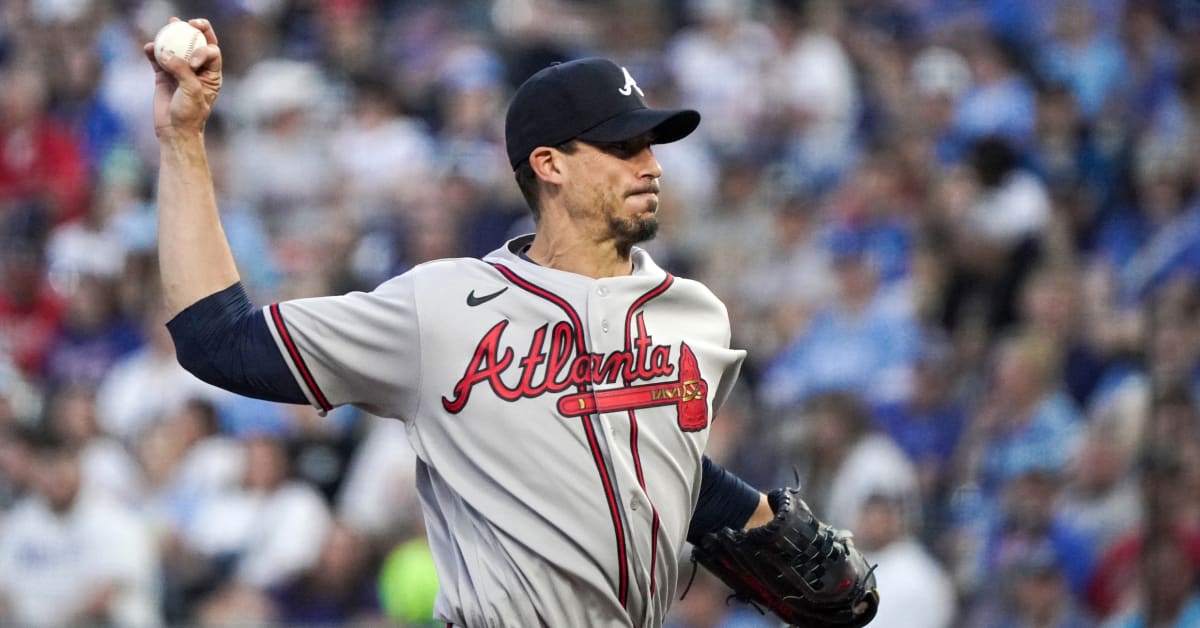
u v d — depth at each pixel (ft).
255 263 115.03
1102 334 92.22
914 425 93.56
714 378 35.86
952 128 123.24
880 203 109.50
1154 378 80.59
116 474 93.35
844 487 85.56
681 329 35.70
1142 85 121.80
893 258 106.22
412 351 34.53
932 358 95.14
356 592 89.20
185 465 94.89
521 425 34.04
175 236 34.99
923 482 90.94
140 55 139.64
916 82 128.16
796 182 120.78
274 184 126.00
